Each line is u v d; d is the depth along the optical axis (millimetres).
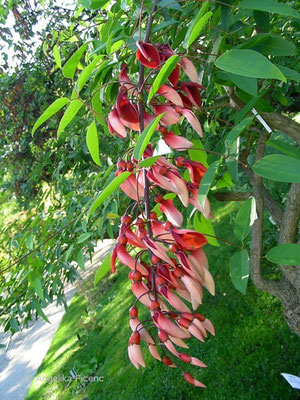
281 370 3715
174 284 889
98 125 2637
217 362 4180
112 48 1349
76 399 5641
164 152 890
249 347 4148
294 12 866
